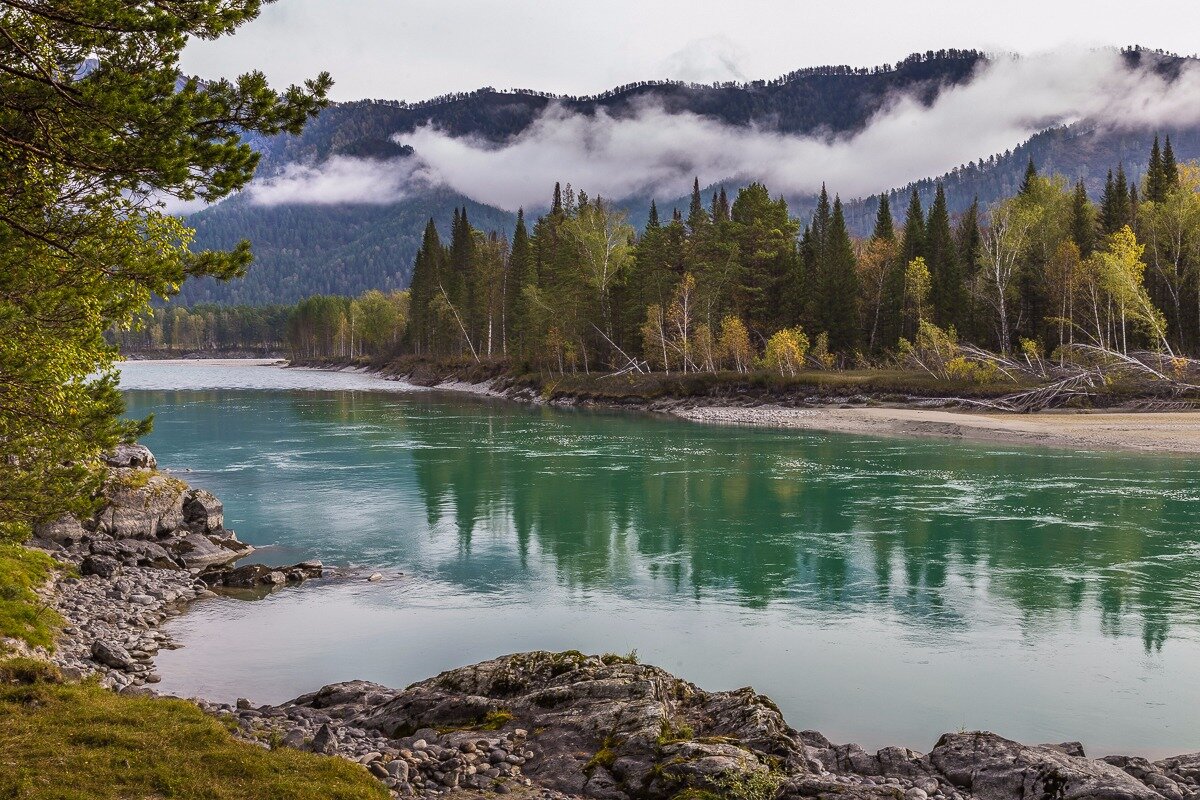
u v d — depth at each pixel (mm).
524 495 39062
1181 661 18891
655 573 26375
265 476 44281
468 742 12586
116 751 10531
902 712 16312
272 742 11953
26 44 9336
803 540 30219
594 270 106688
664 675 14398
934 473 43812
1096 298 83625
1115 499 36375
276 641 20188
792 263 102250
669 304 99875
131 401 96438
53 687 12641
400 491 40125
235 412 82688
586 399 94562
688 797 10633
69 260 10797
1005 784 11328
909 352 90500
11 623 17031
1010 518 33125
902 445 55312
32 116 9250
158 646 19562
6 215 9820
